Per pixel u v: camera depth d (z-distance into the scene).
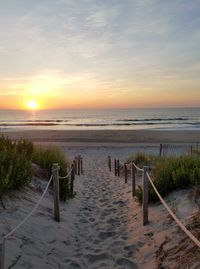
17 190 6.36
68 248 5.32
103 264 4.74
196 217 5.20
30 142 10.01
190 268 3.70
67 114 140.75
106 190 11.19
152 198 7.55
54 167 6.30
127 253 5.09
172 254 4.41
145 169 6.23
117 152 26.05
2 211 5.25
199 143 32.09
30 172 7.07
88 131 45.81
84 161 21.86
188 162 8.73
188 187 7.21
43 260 4.52
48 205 6.88
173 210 6.16
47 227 5.68
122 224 6.75
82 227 6.60
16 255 4.23
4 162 6.40
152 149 26.94
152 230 5.73
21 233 4.90
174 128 53.28
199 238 4.31
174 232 5.12
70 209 7.75
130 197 9.25
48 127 59.88
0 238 4.40
